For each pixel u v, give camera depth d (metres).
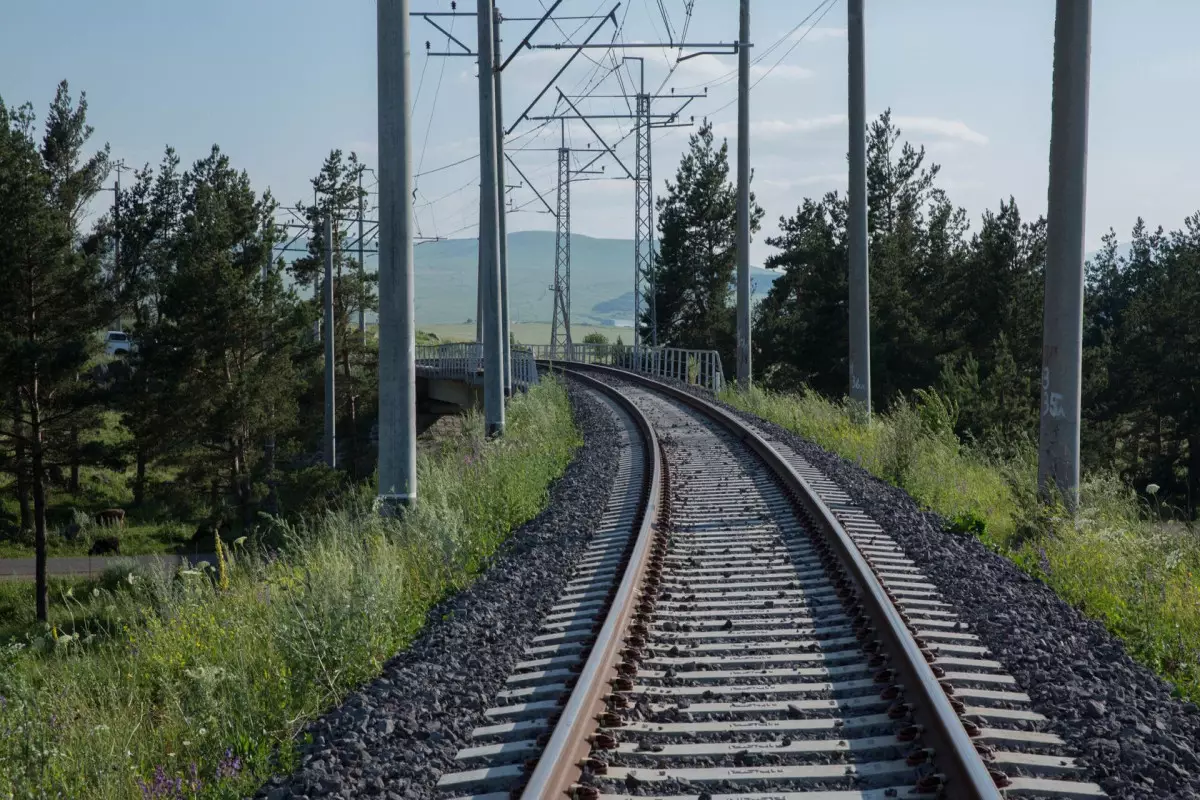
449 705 6.28
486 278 22.91
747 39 31.64
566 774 4.88
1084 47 12.38
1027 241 50.47
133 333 48.88
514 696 6.31
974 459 18.95
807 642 7.16
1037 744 5.29
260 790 5.32
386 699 6.35
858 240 23.58
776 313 62.06
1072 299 12.48
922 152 59.88
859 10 23.47
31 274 33.94
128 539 43.56
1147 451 55.97
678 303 71.88
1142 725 5.56
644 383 36.59
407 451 12.76
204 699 6.19
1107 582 8.82
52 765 5.74
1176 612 7.89
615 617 7.13
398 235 12.74
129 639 8.80
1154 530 10.55
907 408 18.83
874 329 51.69
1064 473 12.45
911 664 5.94
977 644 7.09
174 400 46.31
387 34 12.63
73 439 36.19
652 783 4.93
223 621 8.40
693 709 5.86
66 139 47.34
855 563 8.58
